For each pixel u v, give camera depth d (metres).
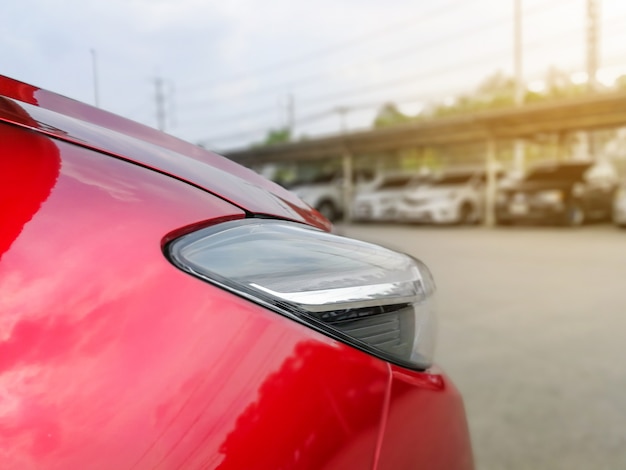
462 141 15.16
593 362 3.27
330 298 0.84
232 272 0.79
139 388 0.65
